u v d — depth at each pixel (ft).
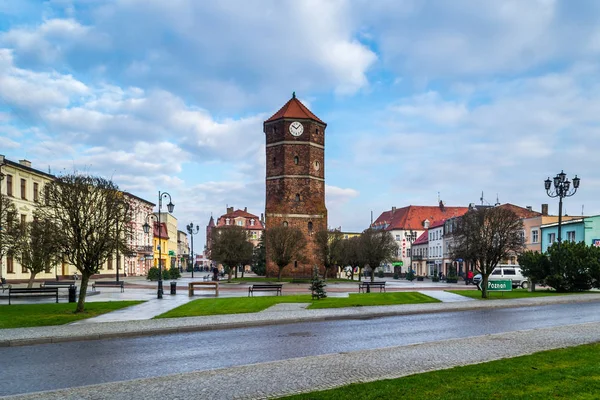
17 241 105.29
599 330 55.57
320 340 52.60
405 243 389.19
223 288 146.10
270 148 229.04
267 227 220.84
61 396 30.27
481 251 106.42
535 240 199.62
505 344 46.47
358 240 219.41
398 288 150.10
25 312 75.36
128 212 87.30
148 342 52.60
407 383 30.76
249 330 61.41
